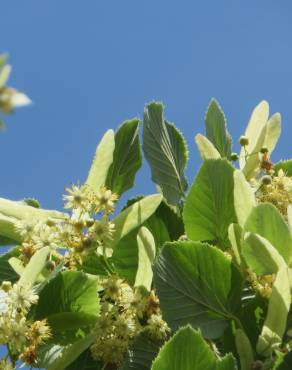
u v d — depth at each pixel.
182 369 0.84
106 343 0.92
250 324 0.92
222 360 0.84
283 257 0.92
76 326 0.92
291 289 0.90
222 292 0.93
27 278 0.88
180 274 0.92
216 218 1.00
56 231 0.94
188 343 0.84
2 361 0.87
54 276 0.90
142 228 0.93
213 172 1.00
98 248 0.97
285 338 0.91
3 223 0.95
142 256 0.93
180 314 0.91
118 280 0.93
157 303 0.95
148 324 0.95
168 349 0.84
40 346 0.96
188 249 0.93
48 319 0.92
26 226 0.94
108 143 0.96
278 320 0.88
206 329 0.91
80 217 0.94
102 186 0.96
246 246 0.91
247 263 0.91
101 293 0.98
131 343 0.93
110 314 0.92
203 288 0.92
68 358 0.89
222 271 0.93
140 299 0.93
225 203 1.00
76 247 0.92
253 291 0.96
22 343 0.86
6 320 0.86
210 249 0.93
